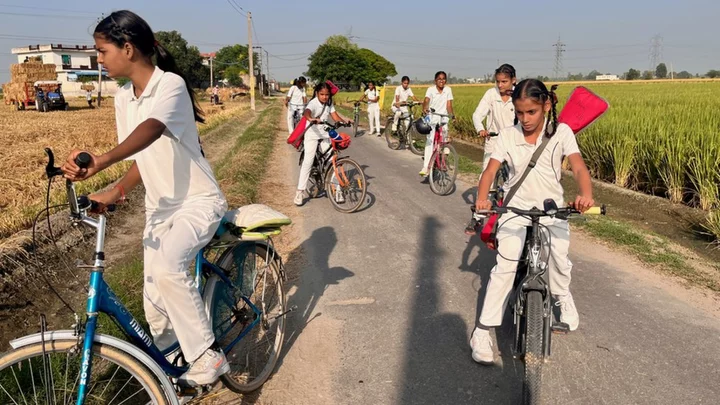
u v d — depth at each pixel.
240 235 3.00
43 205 7.01
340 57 89.62
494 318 3.55
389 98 33.66
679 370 3.52
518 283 3.61
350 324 4.23
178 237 2.59
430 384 3.43
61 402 2.99
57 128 20.33
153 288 2.70
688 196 8.52
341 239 6.36
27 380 3.06
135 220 7.46
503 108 6.78
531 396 2.79
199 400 3.25
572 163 3.29
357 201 7.58
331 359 3.73
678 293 4.73
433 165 8.55
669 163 8.26
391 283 5.02
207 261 3.05
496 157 3.47
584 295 4.70
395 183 9.56
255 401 3.27
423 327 4.16
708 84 46.03
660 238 6.24
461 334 4.05
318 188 8.38
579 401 3.21
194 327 2.63
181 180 2.74
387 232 6.60
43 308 4.71
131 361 2.39
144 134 2.39
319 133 7.84
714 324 4.15
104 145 15.11
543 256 3.58
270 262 3.65
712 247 6.28
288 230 6.79
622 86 43.09
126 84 2.89
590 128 10.71
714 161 7.82
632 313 4.34
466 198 8.32
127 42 2.57
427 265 5.46
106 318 3.72
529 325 2.92
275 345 3.63
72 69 81.06
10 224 6.24
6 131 18.70
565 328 3.27
